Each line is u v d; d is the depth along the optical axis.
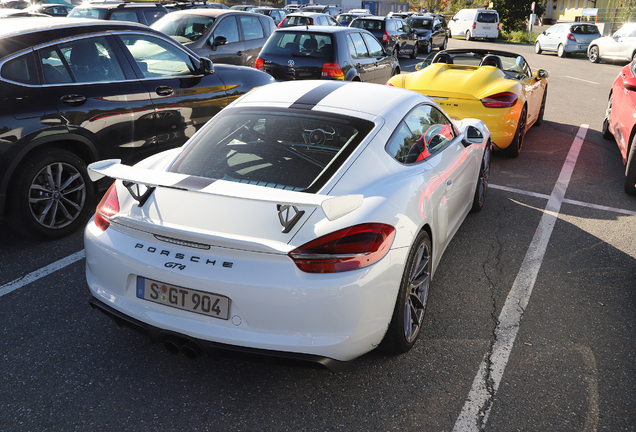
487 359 2.76
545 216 4.91
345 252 2.18
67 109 4.01
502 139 6.35
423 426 2.29
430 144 3.29
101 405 2.38
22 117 3.72
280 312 2.13
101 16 11.02
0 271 3.60
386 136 2.79
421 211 2.67
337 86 3.28
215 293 2.18
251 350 2.18
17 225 3.90
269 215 2.23
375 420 2.32
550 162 6.84
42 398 2.41
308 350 2.16
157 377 2.58
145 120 4.65
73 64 4.17
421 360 2.74
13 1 21.59
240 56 10.12
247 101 3.10
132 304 2.38
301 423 2.29
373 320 2.30
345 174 2.49
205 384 2.54
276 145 2.66
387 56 10.91
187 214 2.29
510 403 2.44
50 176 3.97
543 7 41.41
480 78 6.42
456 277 3.68
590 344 2.92
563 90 13.34
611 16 32.03
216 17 9.66
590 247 4.24
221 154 2.66
